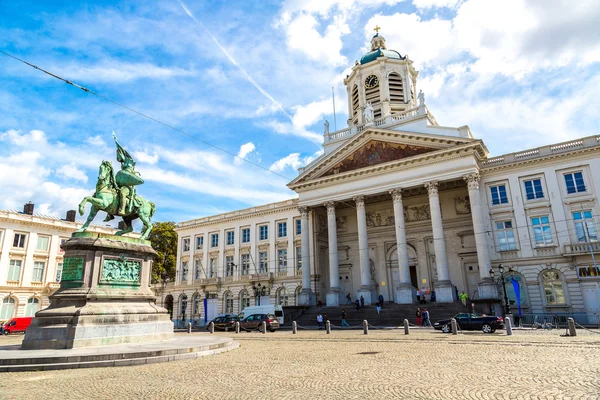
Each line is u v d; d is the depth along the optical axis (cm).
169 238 6322
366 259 3884
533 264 3438
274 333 2866
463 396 751
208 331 3375
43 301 5134
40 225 5238
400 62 5112
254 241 5269
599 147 3344
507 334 2120
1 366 1080
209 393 806
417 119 3959
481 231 3394
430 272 4134
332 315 3628
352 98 5362
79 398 771
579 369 1012
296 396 773
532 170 3616
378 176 3969
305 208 4344
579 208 3372
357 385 868
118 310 1478
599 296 3153
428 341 1877
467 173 3544
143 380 941
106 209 1634
